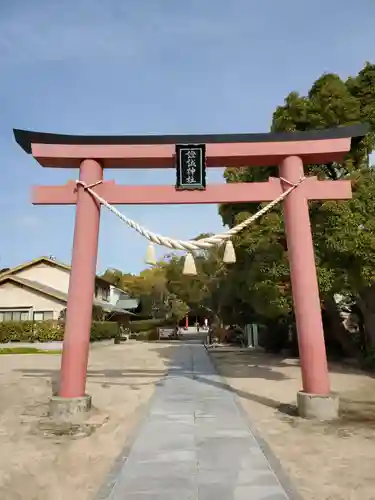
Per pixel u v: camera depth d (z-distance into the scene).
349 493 4.20
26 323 26.83
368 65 12.78
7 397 10.23
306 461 5.16
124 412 8.20
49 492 4.33
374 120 12.25
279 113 13.79
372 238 10.27
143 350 25.53
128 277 57.94
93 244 8.03
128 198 8.20
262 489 4.20
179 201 8.20
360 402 8.84
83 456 5.50
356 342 17.70
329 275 11.34
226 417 7.54
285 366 15.92
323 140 8.23
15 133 8.09
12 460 5.36
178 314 48.47
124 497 4.02
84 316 7.70
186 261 7.97
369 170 11.75
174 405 8.66
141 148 8.28
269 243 12.41
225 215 16.19
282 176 8.30
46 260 31.42
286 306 12.28
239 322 29.39
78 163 8.52
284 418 7.43
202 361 18.47
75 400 7.39
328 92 12.49
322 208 11.07
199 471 4.72
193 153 8.12
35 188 8.27
